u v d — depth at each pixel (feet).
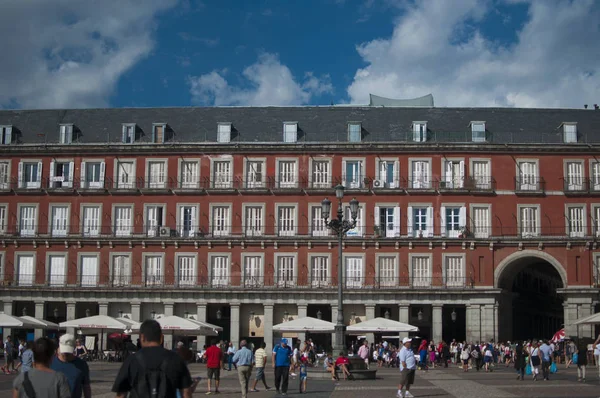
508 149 251.39
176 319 182.80
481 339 242.78
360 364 152.05
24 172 259.80
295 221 251.80
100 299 251.19
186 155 256.32
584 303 242.58
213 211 254.27
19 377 38.83
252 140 258.98
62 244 255.70
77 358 45.01
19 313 261.44
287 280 249.75
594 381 144.36
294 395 113.29
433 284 246.47
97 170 258.98
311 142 253.24
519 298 294.25
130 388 36.47
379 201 251.60
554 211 250.16
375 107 270.26
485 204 250.16
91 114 272.92
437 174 251.80
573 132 255.91
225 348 217.97
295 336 248.73
